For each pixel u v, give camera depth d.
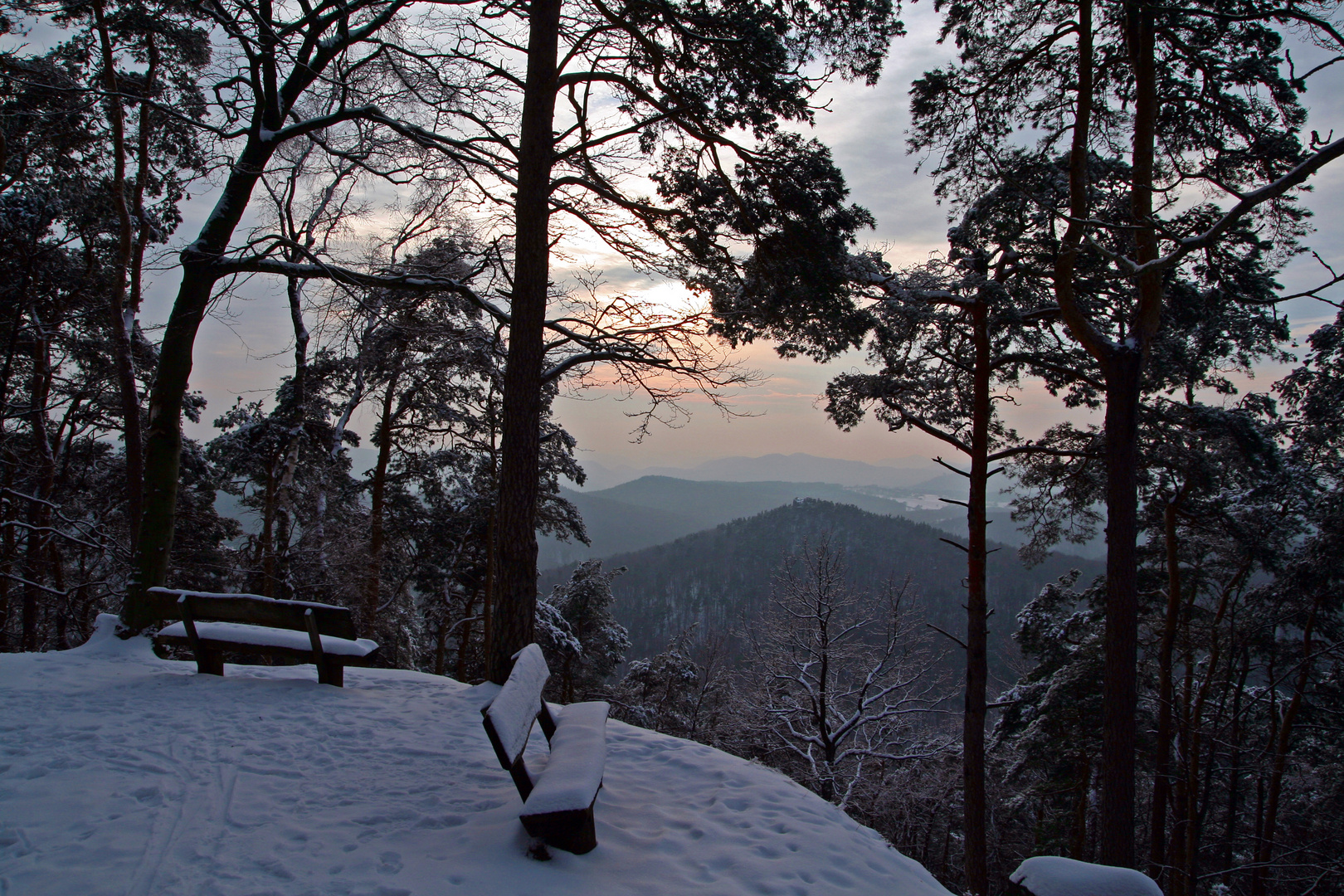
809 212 8.62
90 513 17.03
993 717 27.47
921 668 18.44
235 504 22.14
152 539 8.40
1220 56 9.45
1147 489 14.45
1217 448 12.34
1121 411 9.36
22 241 11.71
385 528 19.83
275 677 7.18
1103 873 2.83
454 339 13.08
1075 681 16.64
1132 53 9.56
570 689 22.92
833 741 17.48
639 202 8.64
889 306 10.92
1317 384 14.23
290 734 5.33
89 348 14.61
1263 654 17.70
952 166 11.96
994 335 11.70
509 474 7.12
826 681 18.34
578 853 3.58
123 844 3.46
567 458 18.64
